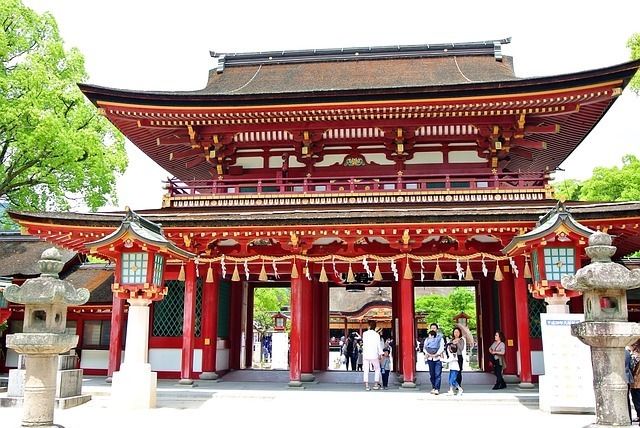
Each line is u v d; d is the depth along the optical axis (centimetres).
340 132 2250
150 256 1502
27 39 3091
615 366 895
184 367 1916
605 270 917
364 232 1842
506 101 2002
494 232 1814
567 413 1427
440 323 4934
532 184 2303
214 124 2209
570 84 1928
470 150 2252
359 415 1416
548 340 1451
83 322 2462
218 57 2962
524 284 1847
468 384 2042
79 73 3209
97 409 1506
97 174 3192
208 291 2116
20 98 2903
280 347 3142
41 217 1822
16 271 2505
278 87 2525
